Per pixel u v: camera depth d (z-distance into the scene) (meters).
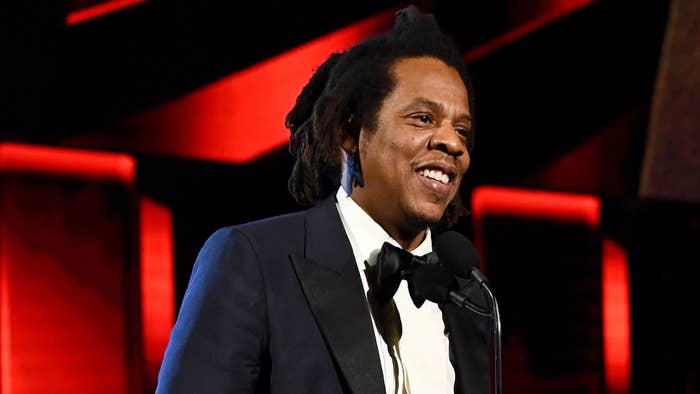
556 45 16.31
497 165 16.20
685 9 17.17
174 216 13.48
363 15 13.96
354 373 4.37
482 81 15.61
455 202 5.88
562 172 16.91
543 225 18.61
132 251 13.05
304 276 4.58
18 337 11.89
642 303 19.80
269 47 13.30
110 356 12.81
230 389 4.32
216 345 4.36
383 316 4.80
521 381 18.08
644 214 19.78
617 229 19.61
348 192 5.04
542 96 16.41
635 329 19.72
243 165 13.22
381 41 5.09
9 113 11.55
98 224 12.73
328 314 4.50
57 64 11.81
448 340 5.07
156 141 12.45
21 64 11.62
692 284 20.14
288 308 4.52
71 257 12.45
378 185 4.87
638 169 17.72
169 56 12.55
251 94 13.21
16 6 11.57
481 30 15.35
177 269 13.50
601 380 19.23
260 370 4.50
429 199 4.76
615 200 19.55
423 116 4.77
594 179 17.34
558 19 16.23
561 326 18.72
